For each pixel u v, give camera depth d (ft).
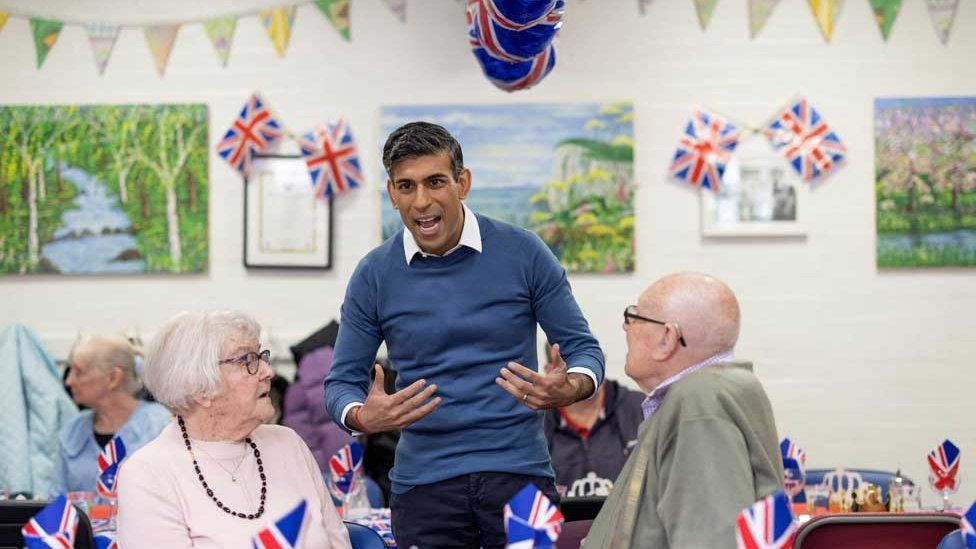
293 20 16.30
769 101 16.21
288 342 16.20
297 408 14.98
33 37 16.21
